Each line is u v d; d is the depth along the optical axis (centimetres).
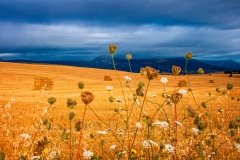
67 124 1301
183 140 618
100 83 5956
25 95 3275
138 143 753
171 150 430
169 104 467
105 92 3722
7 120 1381
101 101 2577
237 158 657
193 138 534
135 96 464
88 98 381
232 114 1473
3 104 2183
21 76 6450
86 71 9031
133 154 493
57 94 3588
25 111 1697
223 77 8525
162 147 465
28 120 1416
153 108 1672
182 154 492
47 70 8425
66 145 777
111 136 987
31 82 5331
